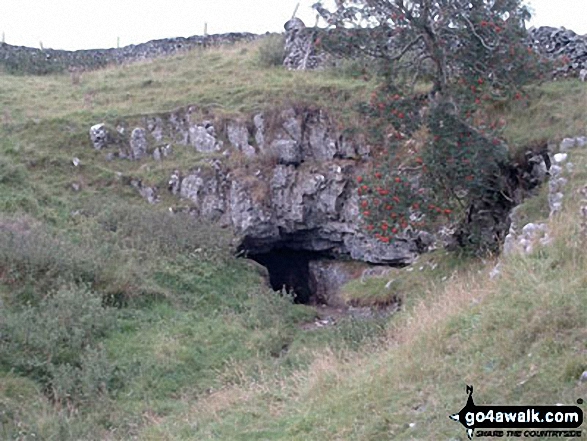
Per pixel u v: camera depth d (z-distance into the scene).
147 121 18.28
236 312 12.78
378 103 11.70
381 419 5.78
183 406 8.96
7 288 10.97
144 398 9.42
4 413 8.40
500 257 9.31
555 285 6.47
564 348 5.62
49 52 24.72
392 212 10.91
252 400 8.02
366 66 12.66
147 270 12.93
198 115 17.98
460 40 11.82
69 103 19.78
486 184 11.34
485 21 11.59
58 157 17.03
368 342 9.53
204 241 14.51
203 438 7.01
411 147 11.98
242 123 17.33
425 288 11.30
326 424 6.21
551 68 12.50
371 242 15.34
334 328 11.34
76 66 24.33
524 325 6.09
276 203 16.66
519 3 12.05
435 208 11.02
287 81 18.58
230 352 10.94
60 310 10.52
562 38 14.47
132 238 13.91
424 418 5.57
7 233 12.02
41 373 9.49
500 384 5.57
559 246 7.24
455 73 12.00
